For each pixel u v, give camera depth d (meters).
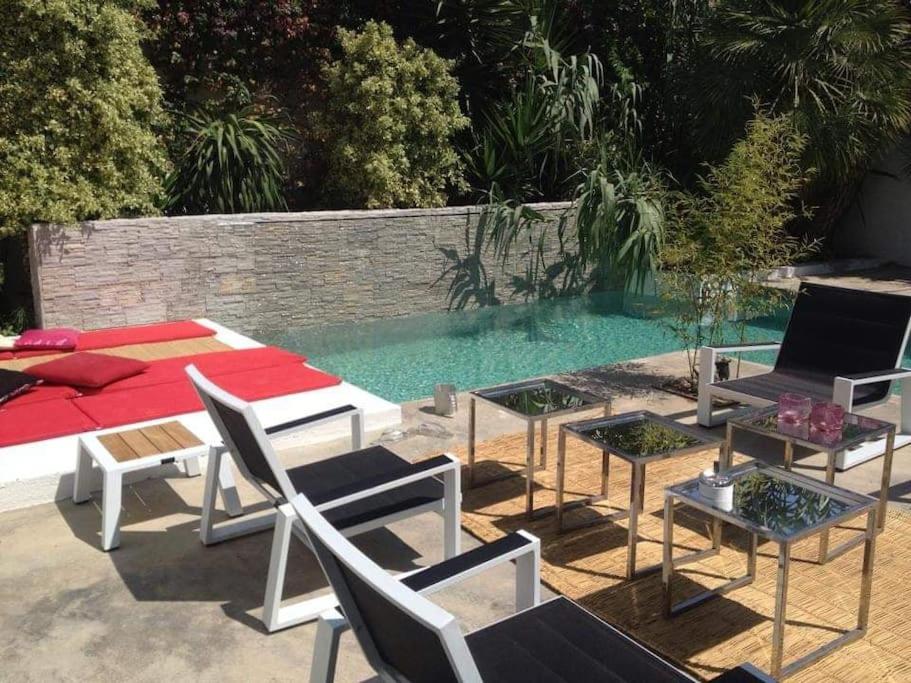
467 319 9.46
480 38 11.16
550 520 3.93
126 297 7.52
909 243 13.40
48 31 7.09
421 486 3.37
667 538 3.01
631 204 9.84
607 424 3.85
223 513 3.95
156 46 10.03
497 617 3.07
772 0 10.80
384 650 2.04
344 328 8.84
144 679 2.69
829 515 2.81
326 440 4.95
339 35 9.92
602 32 12.29
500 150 10.80
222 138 8.76
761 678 1.97
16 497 3.98
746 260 6.15
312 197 10.76
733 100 10.77
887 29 10.55
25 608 3.11
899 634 2.96
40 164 7.20
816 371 5.35
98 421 4.48
